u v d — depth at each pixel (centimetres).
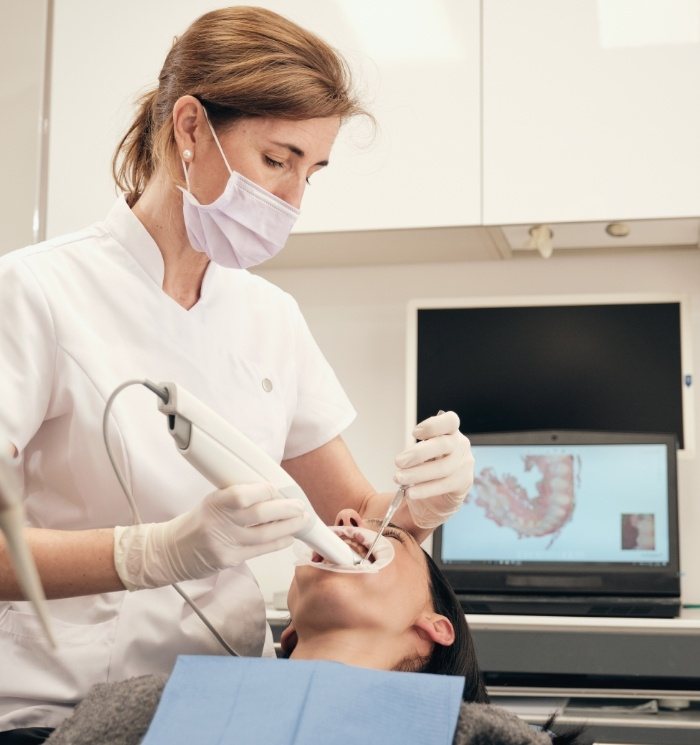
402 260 304
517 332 288
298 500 137
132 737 134
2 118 290
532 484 270
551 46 267
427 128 271
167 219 162
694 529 281
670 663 220
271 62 152
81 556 135
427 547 287
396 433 302
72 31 290
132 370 157
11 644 151
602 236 282
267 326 177
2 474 76
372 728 128
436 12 274
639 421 279
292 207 158
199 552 133
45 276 155
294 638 177
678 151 259
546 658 224
